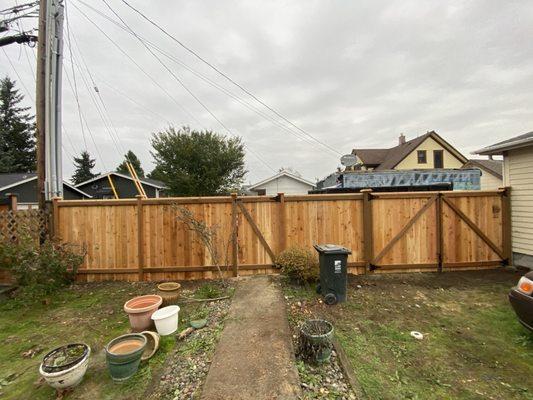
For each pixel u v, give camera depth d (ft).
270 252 19.72
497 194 20.49
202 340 11.28
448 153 82.38
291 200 19.72
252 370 8.88
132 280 19.48
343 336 11.60
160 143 69.05
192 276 19.56
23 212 17.74
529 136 19.63
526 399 8.16
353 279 18.67
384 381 8.91
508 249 20.44
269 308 13.73
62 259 17.56
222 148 71.92
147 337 10.99
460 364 9.81
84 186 71.46
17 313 14.61
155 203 19.42
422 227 20.04
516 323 12.42
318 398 8.09
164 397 8.33
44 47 21.03
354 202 19.93
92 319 13.76
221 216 19.61
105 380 9.20
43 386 9.05
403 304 14.71
